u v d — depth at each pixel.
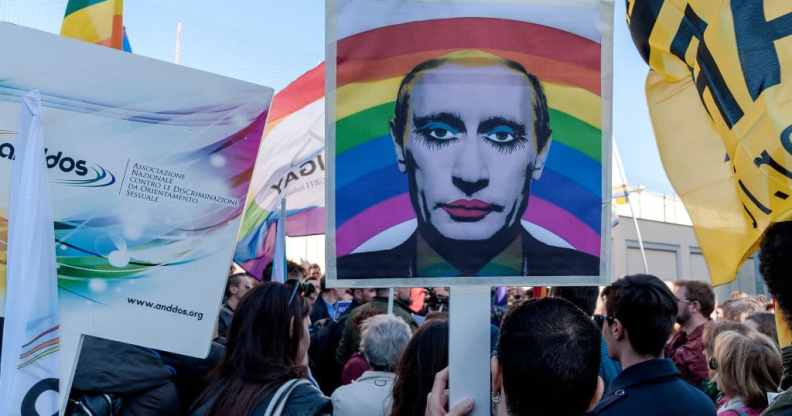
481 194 2.20
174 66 2.41
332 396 2.74
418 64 2.22
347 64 2.20
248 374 2.22
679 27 2.53
